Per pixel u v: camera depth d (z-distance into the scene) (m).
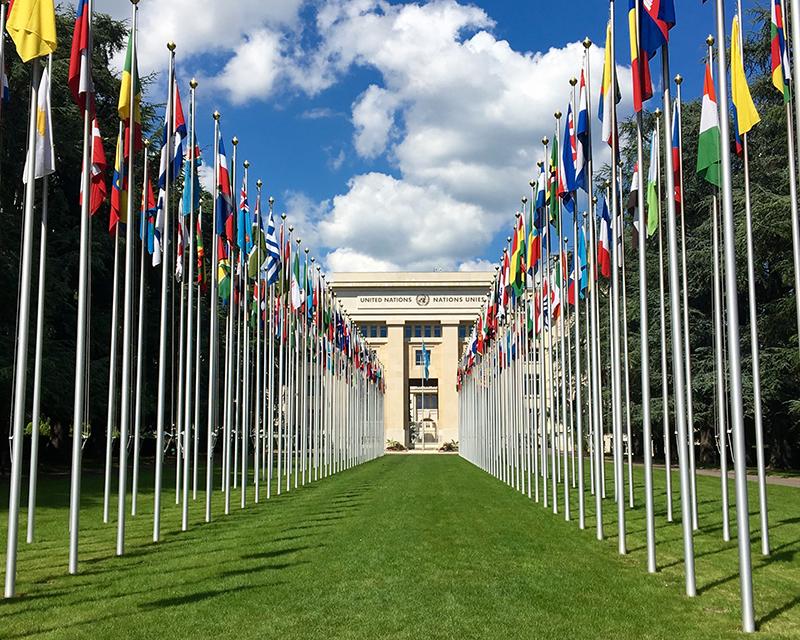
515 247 26.44
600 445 19.98
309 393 40.88
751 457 49.72
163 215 18.55
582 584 12.51
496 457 41.06
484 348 43.62
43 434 51.72
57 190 36.06
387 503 25.80
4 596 11.52
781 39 13.60
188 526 20.02
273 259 28.22
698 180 44.94
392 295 100.50
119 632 9.59
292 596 11.58
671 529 19.39
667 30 12.70
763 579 13.05
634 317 46.91
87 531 18.94
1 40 13.05
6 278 31.84
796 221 12.25
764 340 40.69
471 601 11.27
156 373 46.16
